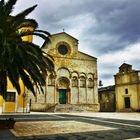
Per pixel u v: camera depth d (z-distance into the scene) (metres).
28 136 9.96
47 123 16.33
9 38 11.17
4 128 12.20
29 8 12.56
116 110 48.62
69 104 41.91
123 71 48.53
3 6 11.68
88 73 45.91
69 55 45.16
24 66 11.83
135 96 44.25
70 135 10.45
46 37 13.05
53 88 42.16
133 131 12.16
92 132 11.58
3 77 11.76
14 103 30.11
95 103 44.78
